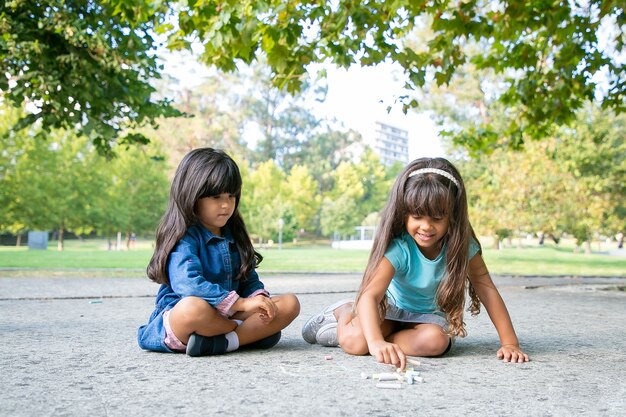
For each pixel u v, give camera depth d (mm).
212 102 51344
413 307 2902
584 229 20938
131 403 1909
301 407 1871
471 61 8031
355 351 2797
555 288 7883
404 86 5949
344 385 2186
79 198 31078
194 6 5207
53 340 3232
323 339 3043
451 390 2127
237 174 2873
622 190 20016
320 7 5398
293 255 25766
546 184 19984
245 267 2988
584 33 7176
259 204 44156
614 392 2115
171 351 2840
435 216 2590
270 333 2949
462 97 25156
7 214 29422
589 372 2469
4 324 3920
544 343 3271
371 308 2652
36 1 8438
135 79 9195
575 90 7973
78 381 2229
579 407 1906
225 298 2693
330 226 47906
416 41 24922
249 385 2176
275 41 5121
